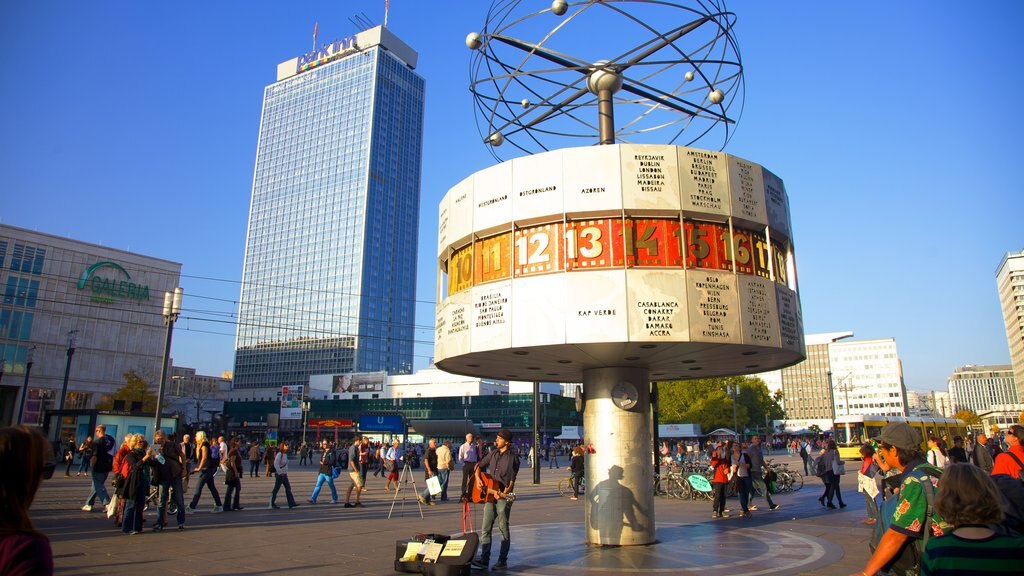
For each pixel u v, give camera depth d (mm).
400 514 17594
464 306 12297
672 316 10758
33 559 2467
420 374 111500
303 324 168375
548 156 11711
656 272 10945
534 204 11602
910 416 54031
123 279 82250
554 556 10969
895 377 170875
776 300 11719
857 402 173875
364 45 184500
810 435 108062
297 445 88375
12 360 72125
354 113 178375
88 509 16625
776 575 9336
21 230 74562
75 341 76875
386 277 171875
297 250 176000
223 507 17922
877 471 14859
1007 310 178000
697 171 11516
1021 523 4207
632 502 12156
